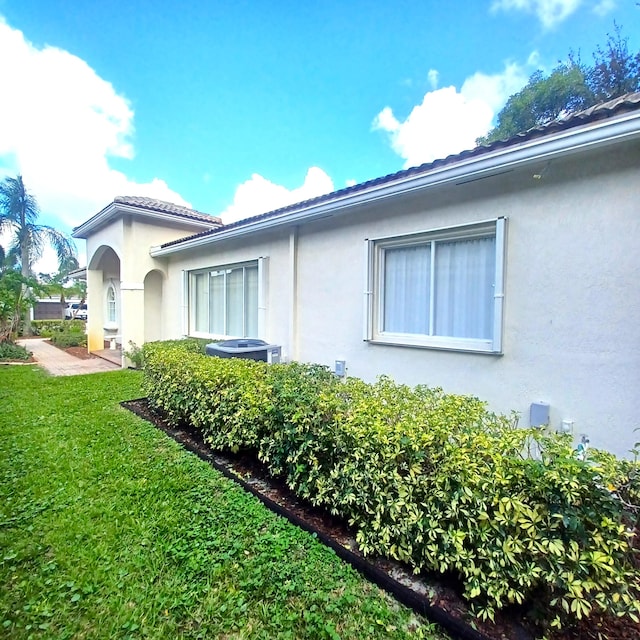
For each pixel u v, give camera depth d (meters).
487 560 2.35
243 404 4.54
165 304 13.21
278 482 4.28
